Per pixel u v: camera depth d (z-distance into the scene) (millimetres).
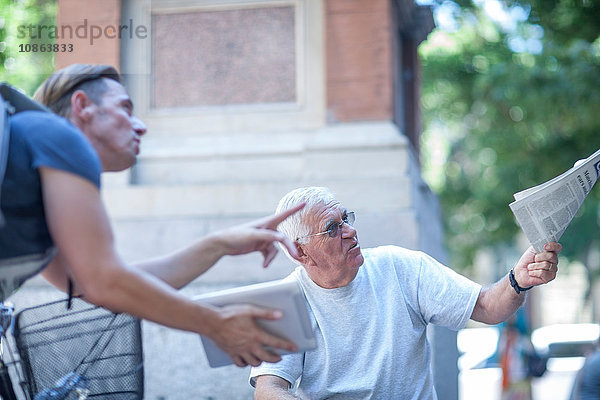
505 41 14945
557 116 12344
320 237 3574
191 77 6656
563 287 34656
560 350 20078
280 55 6586
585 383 7668
